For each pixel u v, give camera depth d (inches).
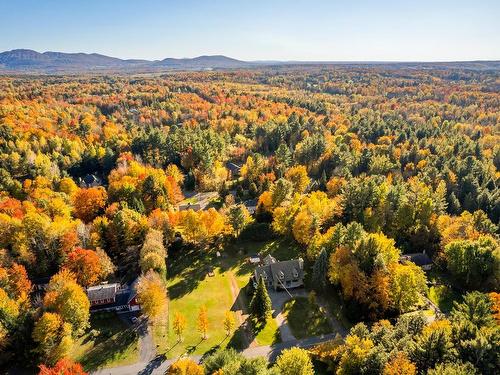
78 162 5689.0
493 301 2281.0
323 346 2319.1
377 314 2640.3
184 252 3673.7
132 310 2810.0
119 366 2340.1
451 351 1788.9
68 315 2458.2
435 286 3073.3
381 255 2669.8
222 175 5152.6
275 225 3764.8
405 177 5369.1
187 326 2689.5
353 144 6353.3
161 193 4217.5
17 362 2325.3
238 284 3198.8
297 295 2994.6
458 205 4215.1
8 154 5403.5
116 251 3422.7
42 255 3144.7
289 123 7249.0
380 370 1824.6
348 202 3794.3
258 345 2502.5
